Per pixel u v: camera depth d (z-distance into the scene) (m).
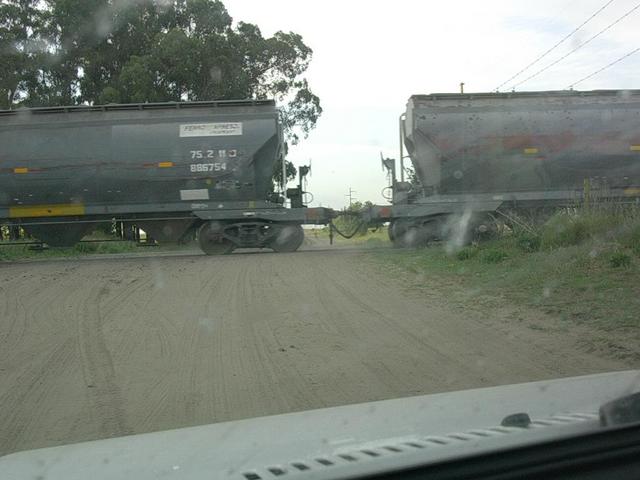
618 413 2.79
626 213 14.03
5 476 2.60
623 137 19.94
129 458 2.77
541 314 8.88
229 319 9.60
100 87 35.78
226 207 20.03
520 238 15.66
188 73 33.88
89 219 20.22
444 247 18.73
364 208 20.59
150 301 11.32
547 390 3.66
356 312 9.92
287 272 14.93
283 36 37.34
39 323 9.62
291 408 5.59
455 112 19.83
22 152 19.64
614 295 9.34
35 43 34.69
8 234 21.39
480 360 6.95
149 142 19.73
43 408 5.76
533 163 19.78
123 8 35.00
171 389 6.25
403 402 3.61
